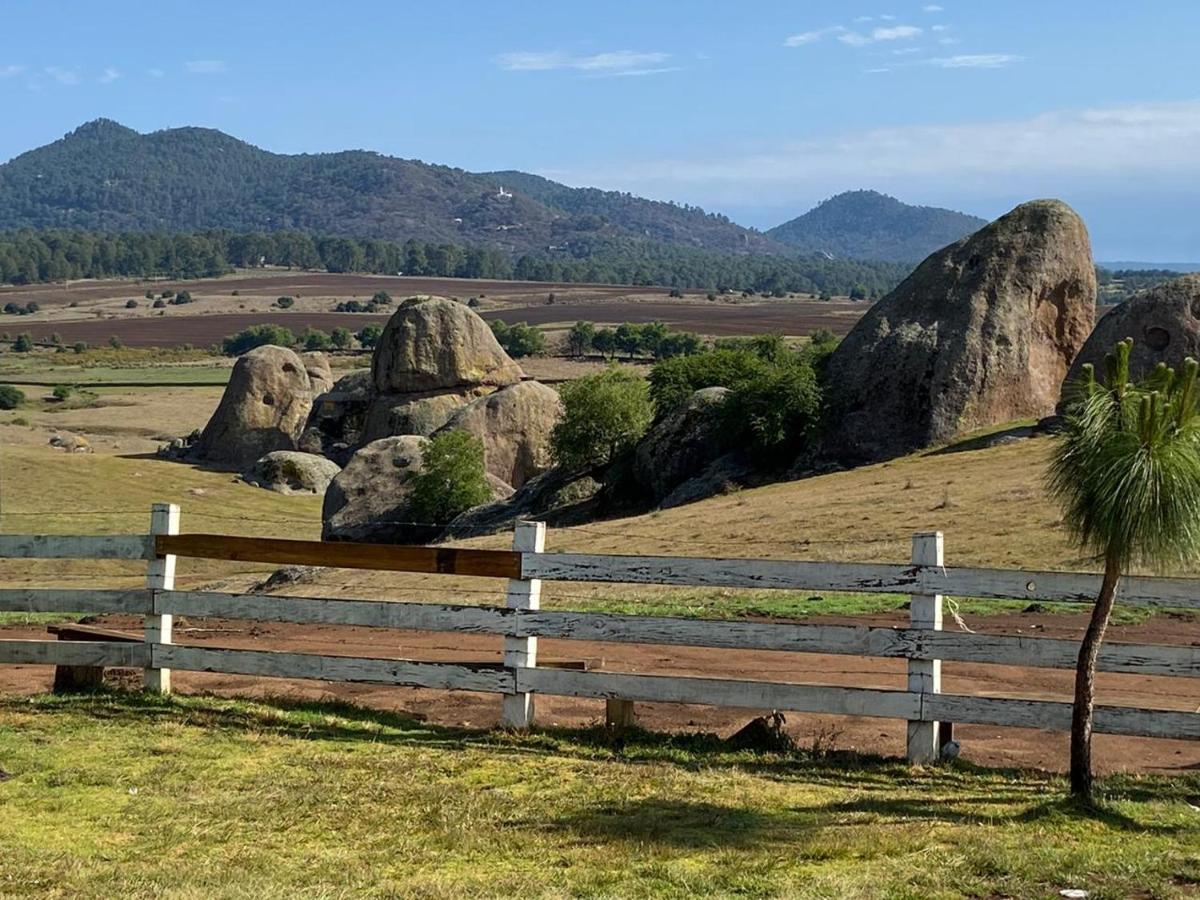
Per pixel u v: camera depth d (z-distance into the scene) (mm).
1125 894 8078
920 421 42125
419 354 68125
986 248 44312
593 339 156000
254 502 61719
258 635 18344
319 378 83312
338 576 29859
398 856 9102
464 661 13797
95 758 11391
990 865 8570
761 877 8516
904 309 44469
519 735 12172
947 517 28047
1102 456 9523
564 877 8625
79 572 41844
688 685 11828
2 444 78125
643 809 10070
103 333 193625
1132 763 11719
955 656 11148
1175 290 37031
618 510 45969
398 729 12484
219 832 9578
